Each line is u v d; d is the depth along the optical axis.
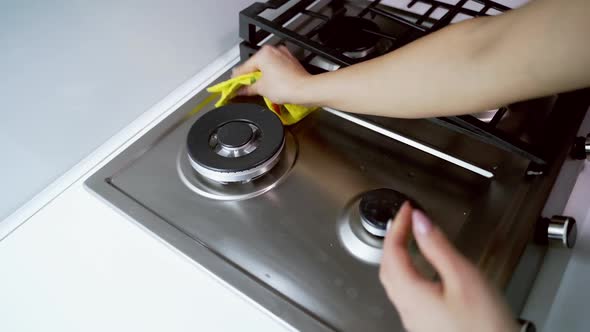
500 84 0.40
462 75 0.42
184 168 0.58
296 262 0.48
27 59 0.51
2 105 0.51
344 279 0.47
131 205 0.53
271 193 0.55
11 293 0.47
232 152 0.55
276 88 0.58
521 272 0.46
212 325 0.44
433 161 0.58
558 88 0.38
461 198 0.53
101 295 0.46
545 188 0.50
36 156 0.56
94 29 0.56
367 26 0.71
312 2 0.74
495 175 0.55
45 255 0.50
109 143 0.64
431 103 0.45
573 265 0.56
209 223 0.52
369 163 0.58
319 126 0.63
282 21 0.70
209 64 0.74
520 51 0.38
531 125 0.58
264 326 0.44
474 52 0.42
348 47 0.68
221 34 0.74
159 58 0.66
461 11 0.68
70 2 0.53
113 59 0.60
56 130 0.57
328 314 0.44
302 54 0.72
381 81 0.48
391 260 0.37
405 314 0.37
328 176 0.56
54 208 0.55
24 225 0.53
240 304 0.45
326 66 0.70
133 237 0.51
